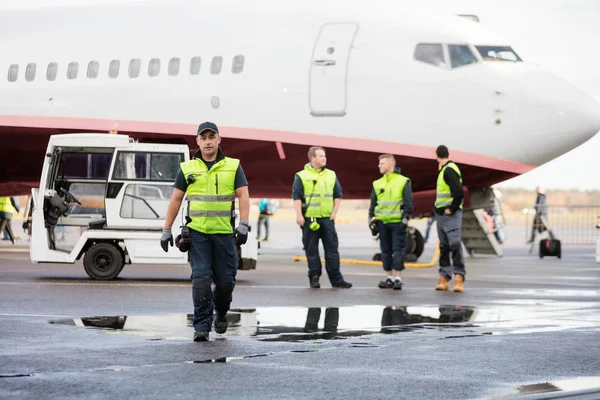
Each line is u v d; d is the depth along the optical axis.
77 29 60.66
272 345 21.11
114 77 58.47
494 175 54.44
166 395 15.30
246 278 44.50
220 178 22.30
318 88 54.78
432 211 59.66
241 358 19.17
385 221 39.00
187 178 22.28
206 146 22.34
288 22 56.72
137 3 61.06
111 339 21.66
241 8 58.25
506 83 53.34
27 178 64.75
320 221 39.03
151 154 41.06
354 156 54.72
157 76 57.69
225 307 22.94
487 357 19.69
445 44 54.28
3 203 76.00
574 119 53.16
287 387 16.14
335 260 39.25
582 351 20.66
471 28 55.72
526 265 62.12
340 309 29.30
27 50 60.91
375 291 37.56
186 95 56.81
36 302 30.12
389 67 54.25
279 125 55.31
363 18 55.88
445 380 16.95
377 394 15.62
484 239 71.12
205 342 21.47
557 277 48.69
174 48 57.84
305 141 54.94
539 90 53.41
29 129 59.88
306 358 19.30
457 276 37.75
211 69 56.75
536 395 15.63
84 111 58.84
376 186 39.12
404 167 54.47
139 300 31.27
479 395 15.61
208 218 22.14
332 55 54.97
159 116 57.31
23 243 87.94
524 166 54.19
